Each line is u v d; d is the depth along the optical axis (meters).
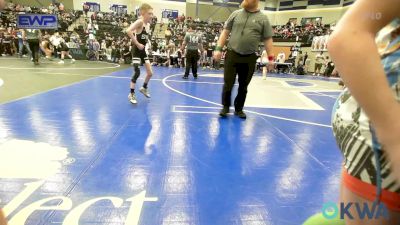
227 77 4.50
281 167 2.68
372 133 0.64
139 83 8.20
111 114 4.39
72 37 19.31
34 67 11.02
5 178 2.19
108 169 2.44
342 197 0.79
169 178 2.33
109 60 18.45
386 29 0.66
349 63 0.53
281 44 23.14
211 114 4.79
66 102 5.04
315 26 23.81
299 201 2.06
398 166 0.50
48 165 2.45
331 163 2.83
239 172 2.52
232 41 4.37
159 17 28.47
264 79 12.41
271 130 3.97
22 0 25.05
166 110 4.90
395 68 0.62
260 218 1.83
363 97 0.52
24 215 1.74
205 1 28.42
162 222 1.74
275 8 29.12
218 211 1.89
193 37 10.28
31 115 4.02
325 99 7.25
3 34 17.70
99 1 27.12
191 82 9.33
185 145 3.16
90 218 1.75
